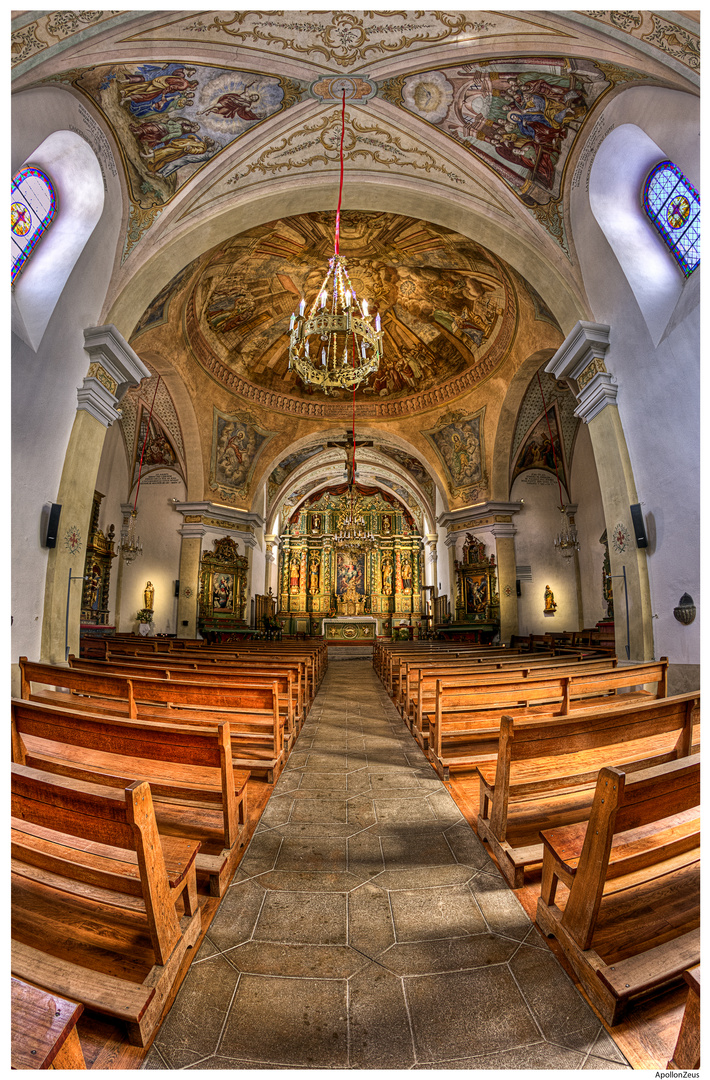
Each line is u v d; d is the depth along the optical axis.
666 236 7.80
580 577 16.83
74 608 8.06
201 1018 2.13
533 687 4.93
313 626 30.83
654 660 7.66
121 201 8.44
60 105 6.95
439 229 12.73
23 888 2.61
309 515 32.91
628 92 7.18
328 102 8.34
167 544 17.53
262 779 5.05
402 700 8.33
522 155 8.66
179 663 6.88
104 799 2.02
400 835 3.87
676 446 7.23
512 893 3.08
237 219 9.88
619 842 2.47
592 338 8.50
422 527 29.14
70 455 8.02
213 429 17.64
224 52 7.17
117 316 8.89
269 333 17.42
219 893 3.03
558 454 17.19
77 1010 1.47
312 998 2.25
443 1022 2.12
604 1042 2.01
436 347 17.77
